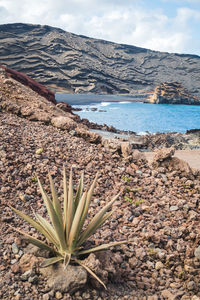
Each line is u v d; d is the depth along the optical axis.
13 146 6.98
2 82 15.00
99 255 3.71
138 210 5.54
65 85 135.25
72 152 7.84
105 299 3.23
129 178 7.04
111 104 71.31
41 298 3.03
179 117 51.81
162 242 4.63
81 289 3.24
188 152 15.24
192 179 7.81
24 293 3.07
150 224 5.04
